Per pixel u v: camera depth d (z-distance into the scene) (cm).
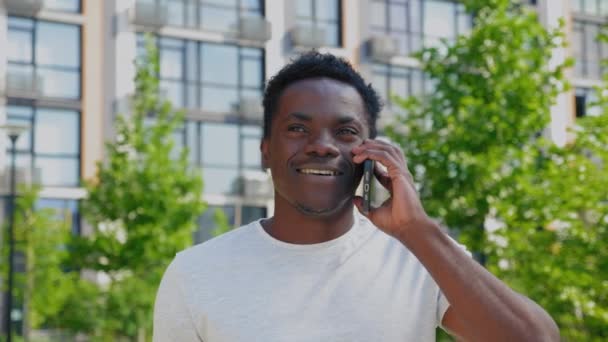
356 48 2795
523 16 1540
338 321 218
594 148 1430
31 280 2012
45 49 2514
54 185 2478
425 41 2861
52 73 2517
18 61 2483
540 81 1509
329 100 221
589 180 1411
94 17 2562
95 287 1928
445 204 1465
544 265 1342
